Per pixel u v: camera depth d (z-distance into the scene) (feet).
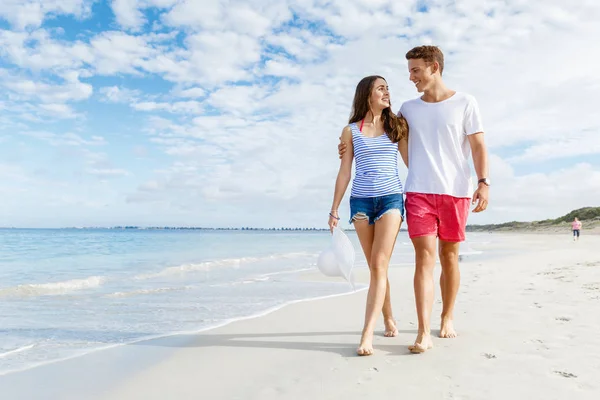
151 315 16.01
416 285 10.45
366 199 10.71
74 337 12.74
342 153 11.30
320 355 10.18
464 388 7.81
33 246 78.74
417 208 10.61
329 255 10.92
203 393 8.13
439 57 10.82
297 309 16.42
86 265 40.68
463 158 10.85
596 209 241.55
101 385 8.72
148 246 81.35
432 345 10.38
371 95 10.94
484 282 22.20
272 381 8.59
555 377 8.23
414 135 10.99
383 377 8.50
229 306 17.66
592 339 10.72
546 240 105.50
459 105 10.65
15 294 21.35
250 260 46.98
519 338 10.96
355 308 16.51
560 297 16.71
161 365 9.94
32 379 9.11
